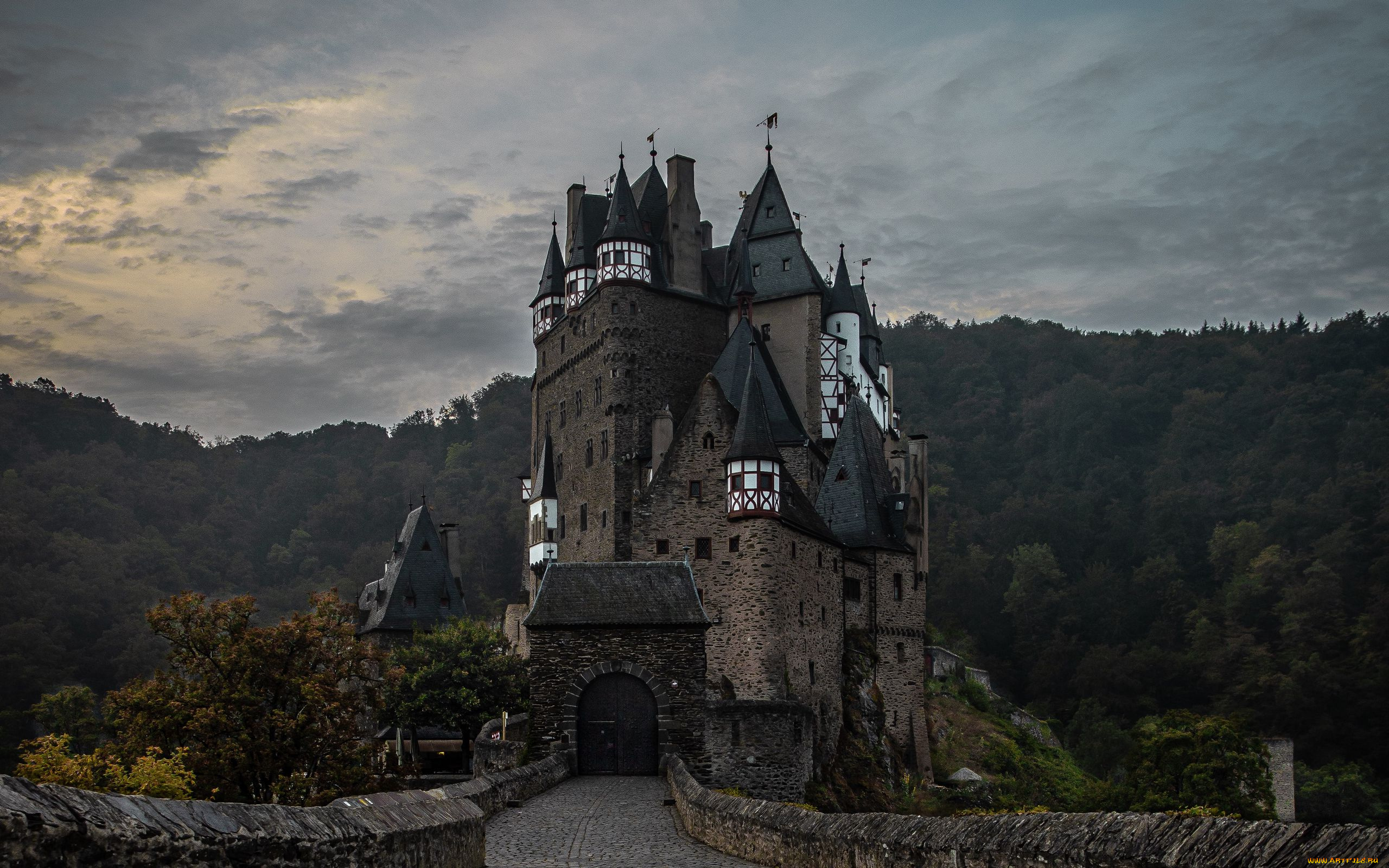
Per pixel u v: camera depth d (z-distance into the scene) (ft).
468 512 604.49
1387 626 451.12
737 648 196.85
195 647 135.13
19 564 506.07
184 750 124.36
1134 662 468.34
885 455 264.72
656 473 209.77
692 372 273.54
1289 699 433.07
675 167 282.97
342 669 137.90
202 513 647.15
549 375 299.38
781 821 66.39
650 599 149.89
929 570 526.98
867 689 227.20
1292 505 569.64
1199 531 590.55
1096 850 36.42
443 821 56.34
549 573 152.05
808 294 277.85
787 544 202.69
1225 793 202.90
